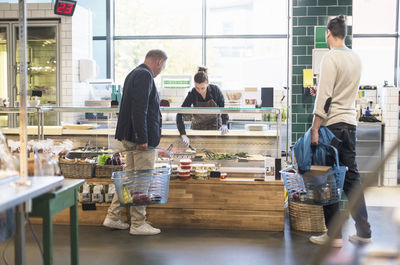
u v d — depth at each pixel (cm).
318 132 406
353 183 414
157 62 429
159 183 402
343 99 412
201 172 464
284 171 430
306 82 545
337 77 407
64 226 467
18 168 261
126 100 421
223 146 489
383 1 898
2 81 826
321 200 394
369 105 842
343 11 543
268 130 481
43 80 823
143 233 440
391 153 100
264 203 460
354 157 416
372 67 908
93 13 939
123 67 956
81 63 830
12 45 812
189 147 492
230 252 389
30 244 403
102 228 462
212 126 488
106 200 468
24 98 260
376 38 905
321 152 400
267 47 933
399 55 892
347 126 411
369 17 903
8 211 232
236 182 461
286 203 515
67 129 531
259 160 479
